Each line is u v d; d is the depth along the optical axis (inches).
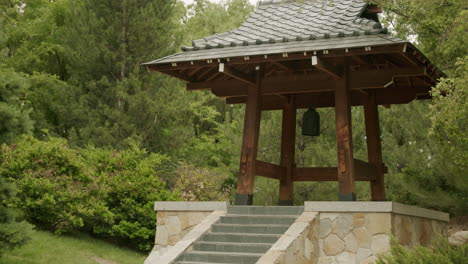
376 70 406.3
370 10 482.0
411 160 594.2
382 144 694.5
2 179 386.9
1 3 972.6
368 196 653.3
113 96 940.0
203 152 1059.9
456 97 335.3
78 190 587.5
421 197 597.9
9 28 973.8
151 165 690.8
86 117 924.0
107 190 614.2
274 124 689.0
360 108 733.9
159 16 979.3
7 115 354.6
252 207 397.1
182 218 417.7
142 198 641.0
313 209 367.2
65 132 983.0
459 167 457.1
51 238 554.3
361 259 346.3
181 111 984.3
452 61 504.4
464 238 521.7
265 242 355.6
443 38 435.2
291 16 479.5
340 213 360.2
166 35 978.1
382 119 680.4
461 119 390.6
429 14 432.5
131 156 677.9
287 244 319.0
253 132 421.7
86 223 621.0
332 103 482.6
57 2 1070.4
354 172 414.0
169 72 433.4
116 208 631.8
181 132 978.1
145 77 974.4
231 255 341.1
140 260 575.5
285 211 385.1
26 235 388.2
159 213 427.8
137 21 935.0
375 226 346.6
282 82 431.2
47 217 577.0
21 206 560.4
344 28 415.8
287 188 459.8
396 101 473.1
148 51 954.7
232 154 815.1
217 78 477.1
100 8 960.9
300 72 444.5
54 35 1072.2
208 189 791.1
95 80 961.5
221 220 393.4
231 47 421.7
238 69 410.0
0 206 392.2
